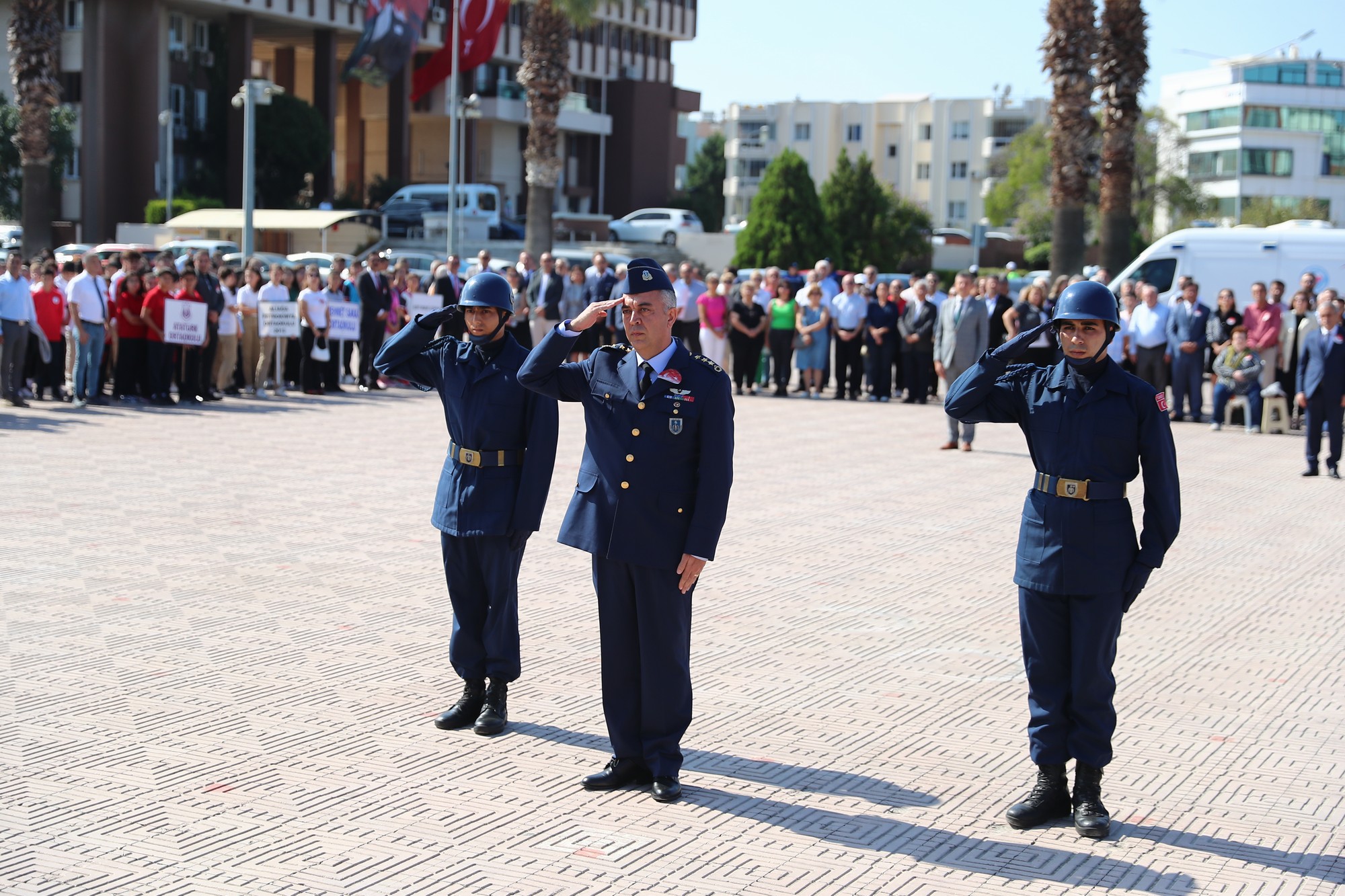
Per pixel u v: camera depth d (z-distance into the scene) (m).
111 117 48.06
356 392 20.67
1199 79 98.44
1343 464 15.00
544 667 6.64
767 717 5.99
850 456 14.94
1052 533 4.84
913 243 55.31
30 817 4.62
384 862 4.33
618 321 21.91
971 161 99.44
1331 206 89.94
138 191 48.62
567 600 8.01
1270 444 16.80
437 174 63.38
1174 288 22.14
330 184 53.91
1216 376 18.22
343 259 20.34
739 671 6.68
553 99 32.94
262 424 16.12
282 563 8.74
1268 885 4.34
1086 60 24.27
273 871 4.24
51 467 12.25
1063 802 4.92
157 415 16.58
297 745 5.44
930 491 12.59
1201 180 93.56
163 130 48.84
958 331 15.46
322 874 4.22
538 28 32.66
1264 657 7.16
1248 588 8.83
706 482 5.04
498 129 63.22
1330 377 13.83
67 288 17.72
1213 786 5.25
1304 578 9.16
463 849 4.46
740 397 21.70
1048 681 4.92
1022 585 4.91
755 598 8.26
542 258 22.22
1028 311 17.70
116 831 4.53
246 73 50.56
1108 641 4.81
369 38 49.31
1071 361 4.94
